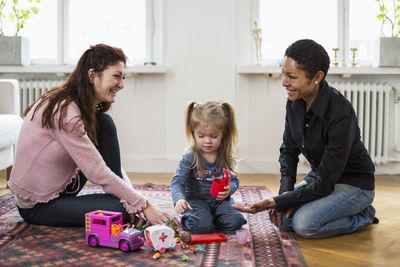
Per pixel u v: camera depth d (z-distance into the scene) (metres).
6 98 2.77
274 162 3.53
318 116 1.66
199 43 3.48
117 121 3.59
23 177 1.69
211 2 3.46
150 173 3.46
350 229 1.74
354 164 1.77
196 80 3.50
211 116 1.67
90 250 1.46
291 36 3.65
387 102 3.44
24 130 1.70
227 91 3.50
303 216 1.64
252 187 2.80
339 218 1.71
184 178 1.74
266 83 3.52
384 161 3.46
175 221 1.61
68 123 1.59
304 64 1.56
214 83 3.50
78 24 3.71
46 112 1.62
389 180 3.20
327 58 1.60
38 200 1.71
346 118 1.62
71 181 1.75
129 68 3.42
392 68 3.42
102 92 1.68
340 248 1.55
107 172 1.61
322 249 1.54
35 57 3.77
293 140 1.86
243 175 3.40
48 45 3.76
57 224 1.74
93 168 1.60
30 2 3.59
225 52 3.48
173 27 3.48
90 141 1.63
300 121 1.73
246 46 3.56
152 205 1.64
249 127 3.54
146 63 3.53
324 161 1.63
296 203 1.64
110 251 1.46
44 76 3.66
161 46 3.60
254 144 3.55
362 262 1.41
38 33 3.74
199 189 1.78
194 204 1.74
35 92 3.54
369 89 3.40
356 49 3.47
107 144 1.81
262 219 1.96
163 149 3.59
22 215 1.79
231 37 3.47
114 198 1.72
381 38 3.40
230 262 1.36
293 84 1.59
